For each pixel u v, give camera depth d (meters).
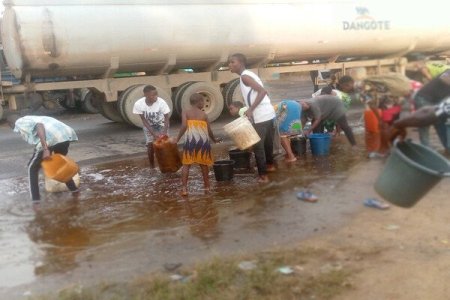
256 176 7.25
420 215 5.05
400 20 13.66
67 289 3.99
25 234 5.57
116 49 12.09
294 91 18.09
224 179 7.14
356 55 14.84
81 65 12.02
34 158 6.85
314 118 8.48
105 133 12.75
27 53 11.45
